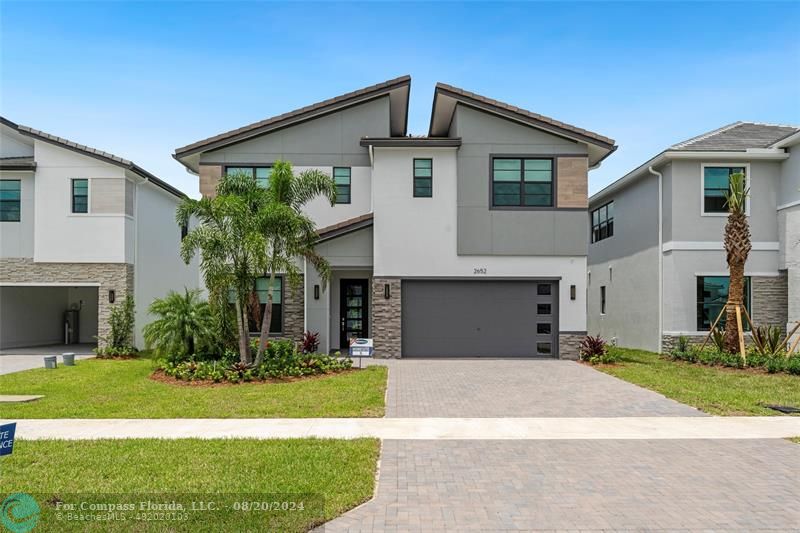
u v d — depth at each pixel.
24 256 18.75
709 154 17.81
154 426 8.64
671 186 18.28
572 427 8.72
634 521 5.20
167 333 13.75
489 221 17.05
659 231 18.77
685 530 5.03
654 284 19.12
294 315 17.58
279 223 12.77
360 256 17.48
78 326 23.17
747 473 6.55
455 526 5.09
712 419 9.27
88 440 7.78
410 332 17.16
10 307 20.86
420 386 12.16
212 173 18.02
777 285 18.17
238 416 9.30
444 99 17.62
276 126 17.95
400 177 17.09
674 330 18.14
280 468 6.57
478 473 6.52
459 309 17.17
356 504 5.59
